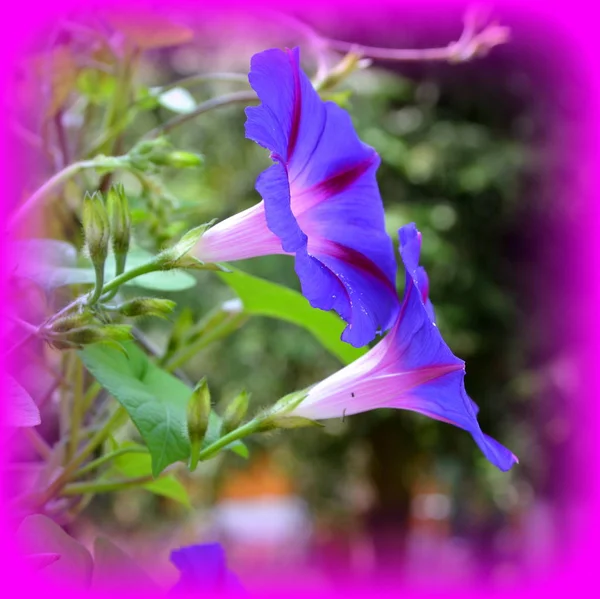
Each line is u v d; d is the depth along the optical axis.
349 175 0.18
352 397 0.17
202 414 0.15
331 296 0.14
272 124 0.15
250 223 0.16
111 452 0.18
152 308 0.15
